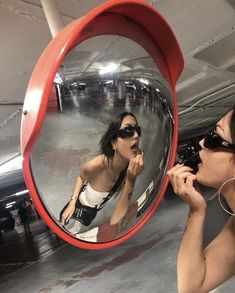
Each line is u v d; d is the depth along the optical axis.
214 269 1.11
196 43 2.26
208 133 0.92
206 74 3.10
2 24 1.33
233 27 2.15
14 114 2.74
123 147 0.84
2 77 1.87
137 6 0.72
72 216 0.77
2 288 6.82
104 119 0.79
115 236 0.89
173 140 0.98
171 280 4.59
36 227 15.92
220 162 0.88
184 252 1.09
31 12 1.31
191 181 0.97
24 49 1.60
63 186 0.74
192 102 4.55
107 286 5.11
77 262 6.95
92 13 0.64
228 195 0.92
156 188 0.97
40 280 6.54
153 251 6.02
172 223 7.65
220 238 1.16
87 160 0.77
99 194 0.81
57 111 0.69
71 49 0.68
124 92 0.81
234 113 0.86
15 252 10.98
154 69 0.88
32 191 0.70
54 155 0.72
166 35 0.85
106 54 0.76
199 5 1.71
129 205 0.90
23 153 0.66
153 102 0.89
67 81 0.70
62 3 1.30
